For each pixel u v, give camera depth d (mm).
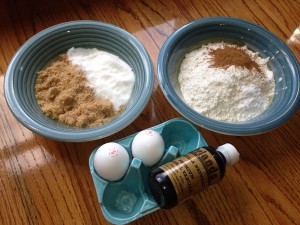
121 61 400
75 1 458
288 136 367
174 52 385
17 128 361
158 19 451
